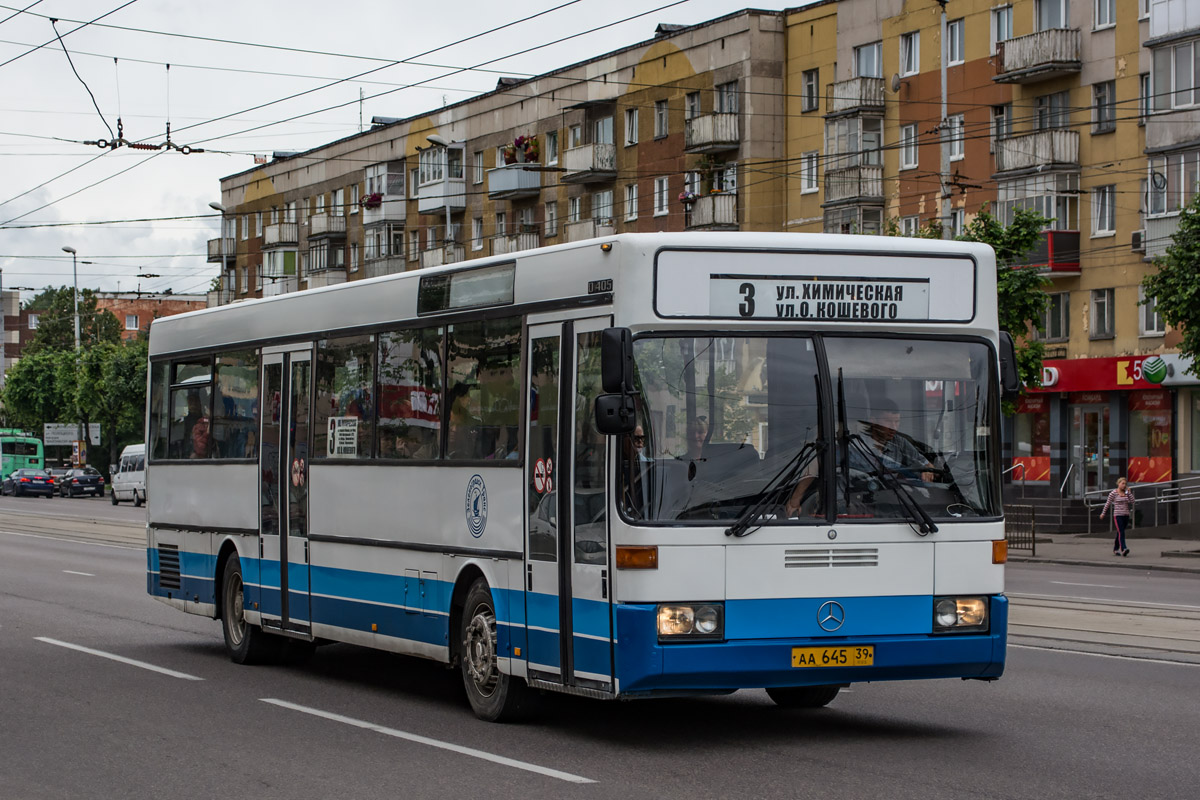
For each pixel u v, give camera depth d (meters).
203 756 8.96
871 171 46.34
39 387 95.12
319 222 74.12
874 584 8.79
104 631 16.34
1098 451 41.00
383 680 12.62
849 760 8.56
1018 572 26.73
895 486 8.89
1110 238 40.12
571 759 8.70
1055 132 40.81
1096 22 40.38
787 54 50.09
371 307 11.95
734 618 8.57
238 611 13.91
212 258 86.12
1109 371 39.81
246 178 82.69
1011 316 33.78
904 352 9.09
